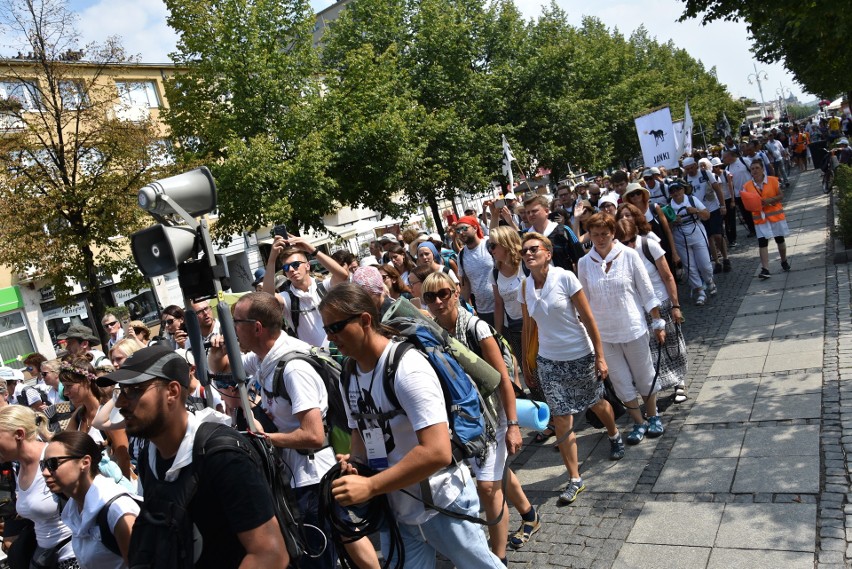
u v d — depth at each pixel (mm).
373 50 25656
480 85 28453
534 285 5062
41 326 26156
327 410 3734
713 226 11602
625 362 5621
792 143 29906
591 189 13812
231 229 20594
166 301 29766
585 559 4117
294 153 21000
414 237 10688
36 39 18109
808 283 9258
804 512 4016
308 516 3656
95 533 3336
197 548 2340
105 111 19578
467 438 3096
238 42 20938
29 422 4043
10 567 4215
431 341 3176
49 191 17969
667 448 5375
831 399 5438
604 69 40781
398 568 3010
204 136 21391
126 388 2428
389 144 22453
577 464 5094
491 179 28578
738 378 6465
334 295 2885
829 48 13344
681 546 4004
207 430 2436
